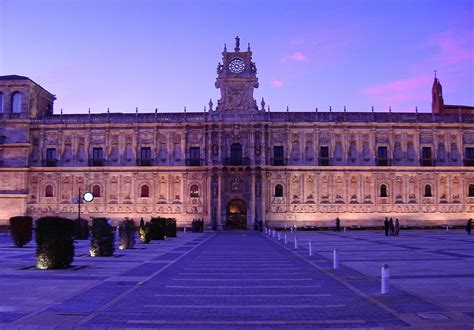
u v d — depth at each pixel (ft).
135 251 150.20
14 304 66.03
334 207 323.37
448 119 330.75
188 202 323.37
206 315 60.39
